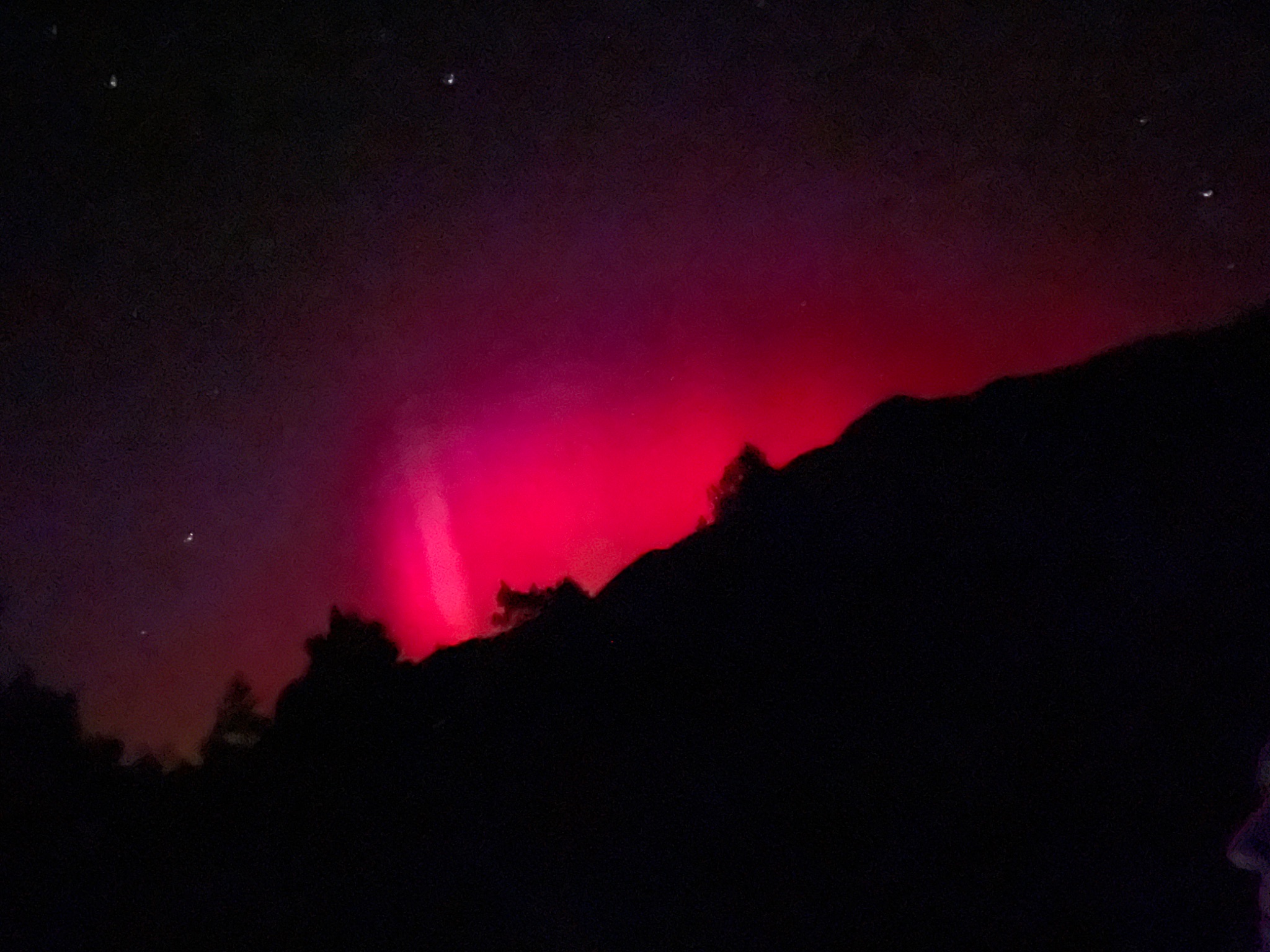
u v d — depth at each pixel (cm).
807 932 154
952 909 152
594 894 166
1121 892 148
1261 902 112
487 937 163
